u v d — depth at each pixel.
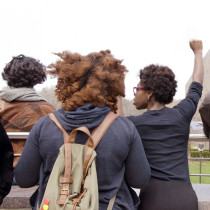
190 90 1.97
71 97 1.47
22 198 2.11
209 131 2.13
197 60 2.07
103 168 1.38
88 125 1.39
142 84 1.92
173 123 1.79
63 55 1.58
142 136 1.81
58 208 1.23
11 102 2.39
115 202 1.39
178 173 1.74
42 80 2.50
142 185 1.52
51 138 1.42
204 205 1.91
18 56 2.48
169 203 1.64
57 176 1.30
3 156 1.60
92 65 1.50
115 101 1.57
